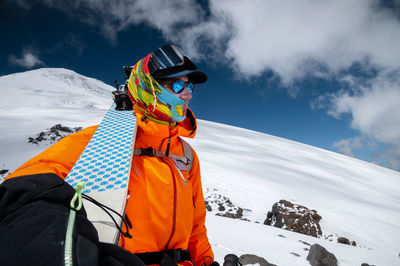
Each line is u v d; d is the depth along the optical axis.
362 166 62.88
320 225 21.38
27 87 175.62
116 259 0.45
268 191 30.25
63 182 0.54
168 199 1.20
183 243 1.26
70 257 0.34
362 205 31.84
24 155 32.19
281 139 77.25
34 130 42.78
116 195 0.81
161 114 1.35
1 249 0.35
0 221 0.42
